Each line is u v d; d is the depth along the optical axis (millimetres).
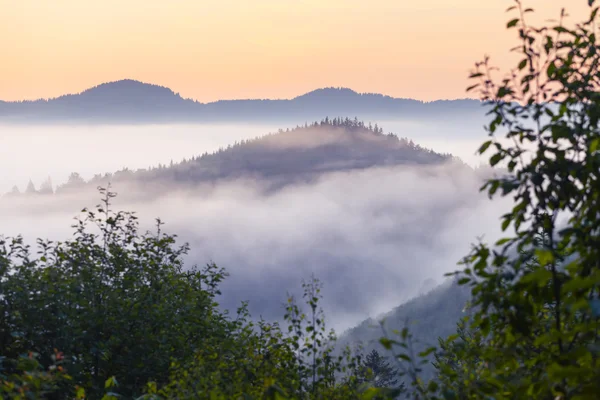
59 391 17219
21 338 18062
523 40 7918
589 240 6789
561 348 7098
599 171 7164
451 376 7840
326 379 14062
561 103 7793
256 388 13430
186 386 12945
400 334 6770
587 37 8258
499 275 7082
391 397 6891
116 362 19078
